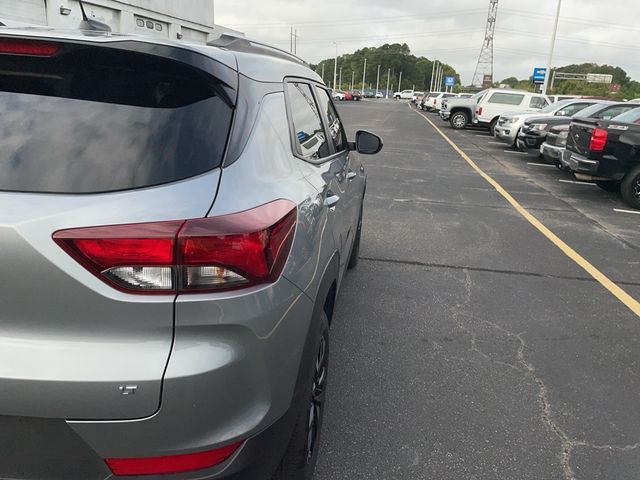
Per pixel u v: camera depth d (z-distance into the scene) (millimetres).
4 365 1460
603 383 3379
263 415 1700
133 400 1484
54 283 1448
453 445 2734
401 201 8562
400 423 2895
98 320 1489
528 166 13453
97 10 15656
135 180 1594
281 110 2289
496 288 4922
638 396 3254
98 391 1469
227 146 1769
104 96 1754
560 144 11602
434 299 4602
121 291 1483
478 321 4203
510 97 22188
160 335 1527
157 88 1807
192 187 1620
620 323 4270
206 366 1531
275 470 2004
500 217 7742
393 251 5906
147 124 1704
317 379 2342
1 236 1412
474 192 9602
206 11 22484
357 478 2482
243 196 1697
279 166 2051
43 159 1598
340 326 4012
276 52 2838
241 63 2092
